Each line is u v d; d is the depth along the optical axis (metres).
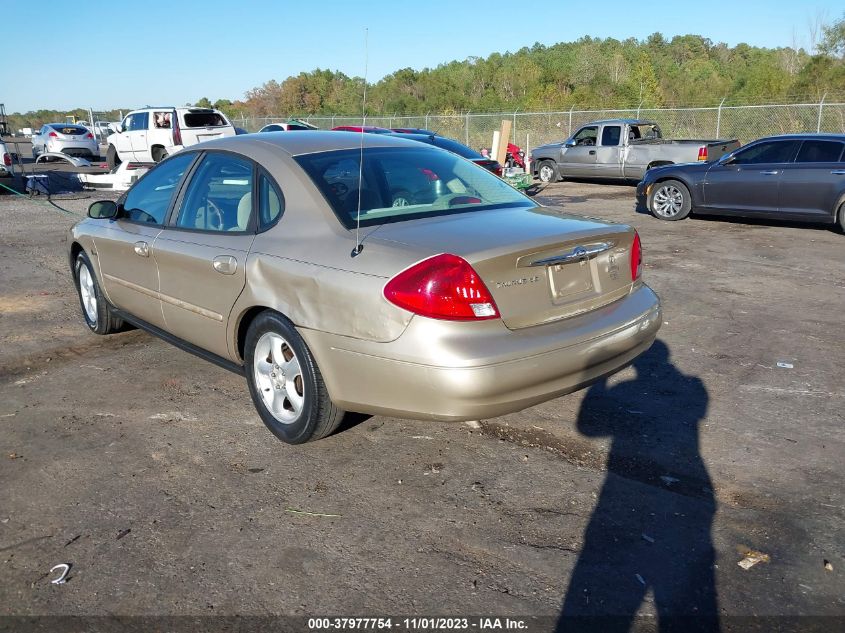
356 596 2.65
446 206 3.77
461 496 3.32
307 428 3.61
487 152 17.38
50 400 4.50
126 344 5.59
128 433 4.02
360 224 3.49
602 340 3.42
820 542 2.93
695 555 2.86
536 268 3.27
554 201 15.26
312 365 3.48
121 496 3.35
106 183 16.08
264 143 4.12
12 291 7.33
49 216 12.96
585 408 4.26
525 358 3.12
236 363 4.09
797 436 3.87
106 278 5.21
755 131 24.53
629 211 13.43
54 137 28.05
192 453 3.77
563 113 27.50
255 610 2.58
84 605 2.62
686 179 11.65
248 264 3.71
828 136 10.42
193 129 20.73
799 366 4.93
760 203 10.94
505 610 2.56
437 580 2.73
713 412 4.19
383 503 3.27
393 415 3.27
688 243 9.77
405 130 15.00
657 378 4.73
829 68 30.69
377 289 3.12
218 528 3.09
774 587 2.66
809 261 8.45
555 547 2.92
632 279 3.81
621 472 3.52
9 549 2.96
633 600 2.61
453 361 2.99
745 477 3.45
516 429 3.99
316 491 3.38
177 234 4.35
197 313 4.19
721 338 5.56
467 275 3.04
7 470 3.62
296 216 3.65
